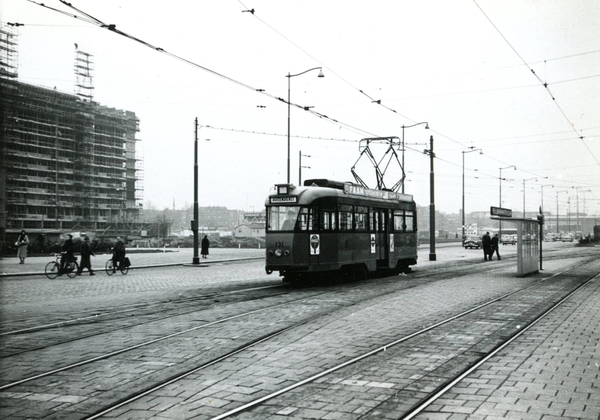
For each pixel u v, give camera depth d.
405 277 22.59
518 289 17.34
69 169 100.62
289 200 18.81
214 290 17.80
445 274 24.05
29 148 93.56
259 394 6.33
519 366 7.60
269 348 8.81
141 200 121.12
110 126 109.75
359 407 5.85
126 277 23.84
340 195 20.12
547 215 166.00
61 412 5.75
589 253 45.66
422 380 6.91
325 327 10.65
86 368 7.58
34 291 17.88
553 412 5.62
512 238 78.75
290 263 18.55
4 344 9.21
